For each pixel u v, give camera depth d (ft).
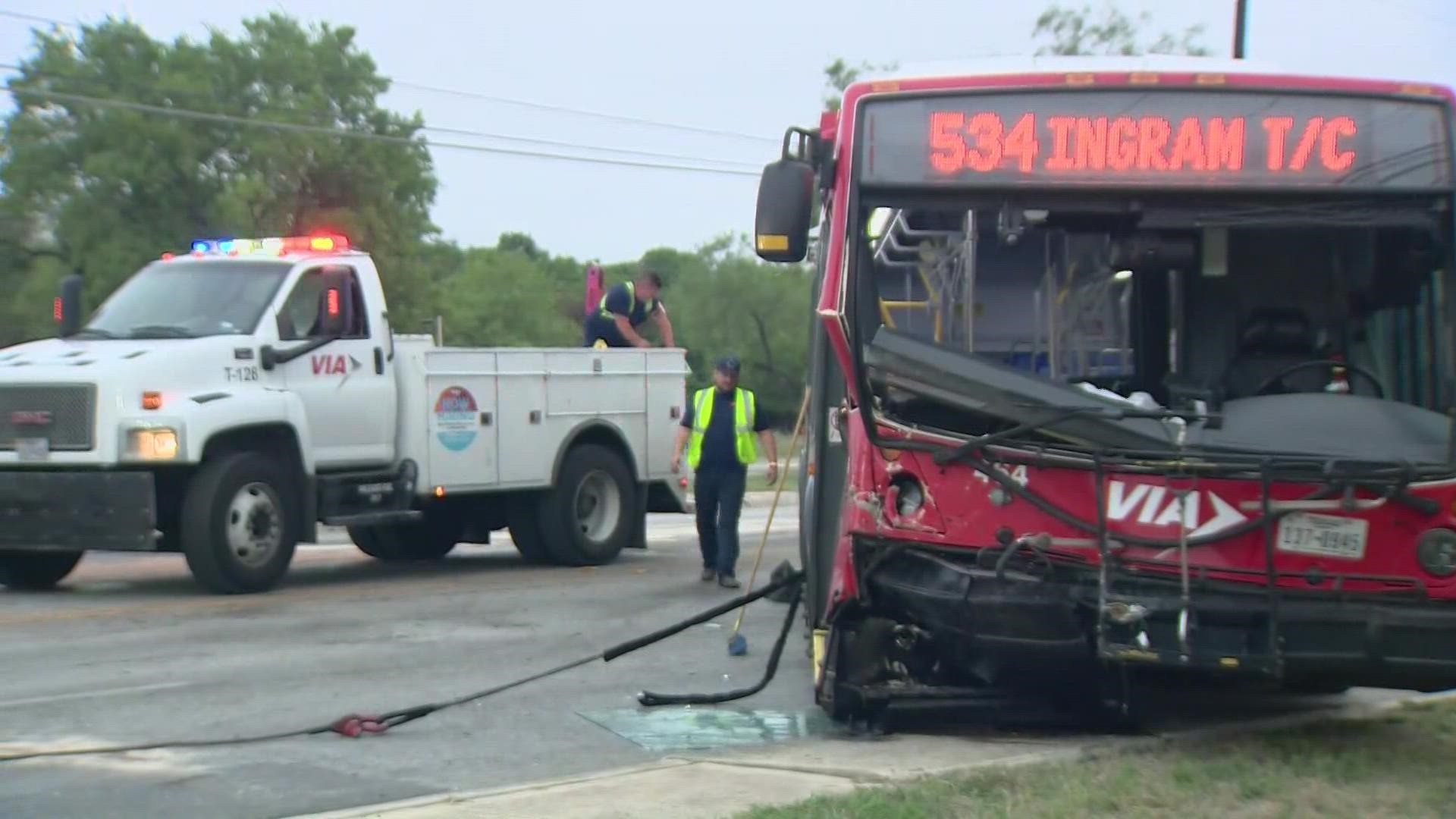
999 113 36.68
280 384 66.18
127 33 277.23
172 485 64.64
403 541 82.02
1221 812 30.63
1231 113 36.35
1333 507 34.17
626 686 47.26
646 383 82.69
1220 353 37.22
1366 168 36.01
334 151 273.95
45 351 64.23
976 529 35.63
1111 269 37.45
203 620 57.82
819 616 43.45
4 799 33.37
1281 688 45.73
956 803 30.91
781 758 36.58
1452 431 33.99
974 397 35.09
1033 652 35.45
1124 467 34.53
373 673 48.52
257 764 36.88
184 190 275.80
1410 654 34.04
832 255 35.99
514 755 38.01
